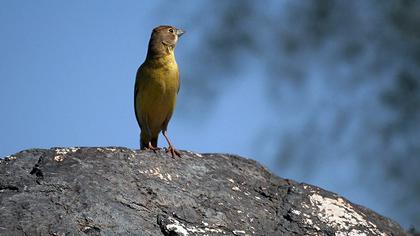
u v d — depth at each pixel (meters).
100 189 10.38
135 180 10.77
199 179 11.27
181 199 10.67
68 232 9.65
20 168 10.65
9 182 10.38
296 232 10.69
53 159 10.85
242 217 10.70
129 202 10.34
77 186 10.34
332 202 11.42
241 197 11.12
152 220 10.20
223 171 11.64
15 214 9.80
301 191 11.50
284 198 11.31
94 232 9.75
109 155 11.15
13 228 9.59
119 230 9.86
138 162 11.18
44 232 9.60
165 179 11.02
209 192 11.02
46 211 9.89
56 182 10.35
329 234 10.77
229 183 11.36
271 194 11.38
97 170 10.74
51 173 10.52
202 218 10.45
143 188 10.65
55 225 9.71
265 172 11.97
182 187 10.95
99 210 10.03
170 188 10.84
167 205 10.51
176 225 10.16
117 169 10.88
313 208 11.19
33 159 10.85
